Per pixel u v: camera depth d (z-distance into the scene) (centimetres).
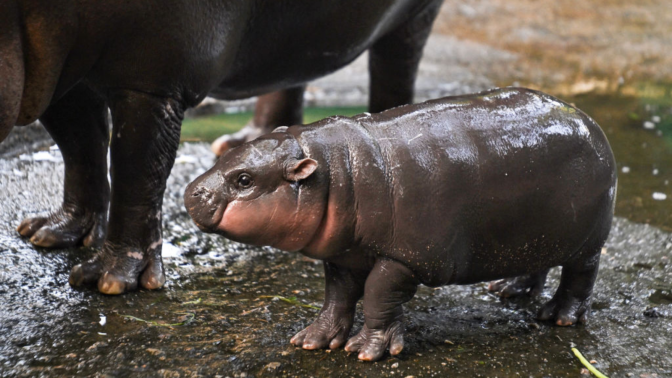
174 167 1255
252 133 1371
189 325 772
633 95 1912
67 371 679
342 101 1744
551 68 2120
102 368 686
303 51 970
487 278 754
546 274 887
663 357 748
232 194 656
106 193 981
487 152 705
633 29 2508
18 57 691
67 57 740
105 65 771
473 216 702
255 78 974
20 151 1264
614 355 748
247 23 880
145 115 797
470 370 708
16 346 716
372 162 674
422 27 1181
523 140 720
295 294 860
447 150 692
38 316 775
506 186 707
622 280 924
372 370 699
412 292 713
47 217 964
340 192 668
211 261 941
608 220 777
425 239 680
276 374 687
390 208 674
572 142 741
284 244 680
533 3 2661
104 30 736
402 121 709
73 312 789
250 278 901
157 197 852
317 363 707
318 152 671
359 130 693
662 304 862
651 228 1092
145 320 780
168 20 756
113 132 812
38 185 1123
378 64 1216
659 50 2334
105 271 841
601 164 756
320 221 674
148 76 780
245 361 704
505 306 855
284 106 1355
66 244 947
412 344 751
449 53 2169
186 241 989
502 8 2597
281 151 664
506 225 718
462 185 691
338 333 739
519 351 748
